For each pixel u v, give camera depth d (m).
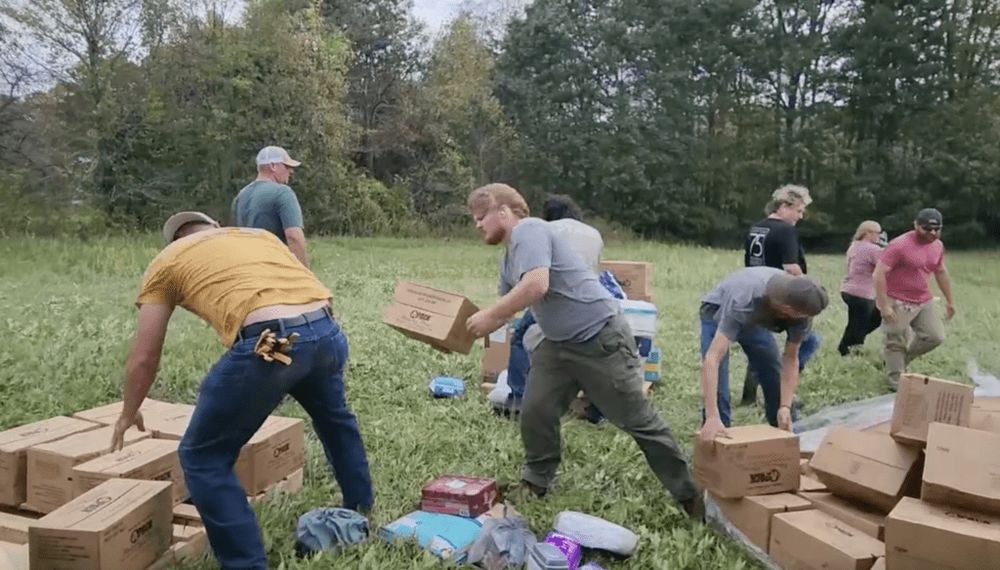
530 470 4.05
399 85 33.66
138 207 25.05
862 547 3.15
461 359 7.25
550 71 35.00
